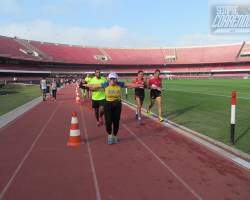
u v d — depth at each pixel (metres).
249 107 19.39
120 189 6.54
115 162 8.46
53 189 6.57
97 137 11.82
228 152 9.12
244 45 113.50
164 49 123.06
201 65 114.94
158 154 9.20
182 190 6.44
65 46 113.38
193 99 26.23
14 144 10.70
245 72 109.06
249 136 11.15
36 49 102.19
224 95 29.72
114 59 116.88
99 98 13.88
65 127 14.05
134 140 11.19
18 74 91.31
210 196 6.12
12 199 6.08
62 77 95.94
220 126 13.32
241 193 6.26
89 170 7.80
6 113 19.25
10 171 7.78
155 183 6.86
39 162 8.52
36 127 14.09
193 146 10.06
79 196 6.20
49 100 30.70
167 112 18.72
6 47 91.69
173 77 110.12
